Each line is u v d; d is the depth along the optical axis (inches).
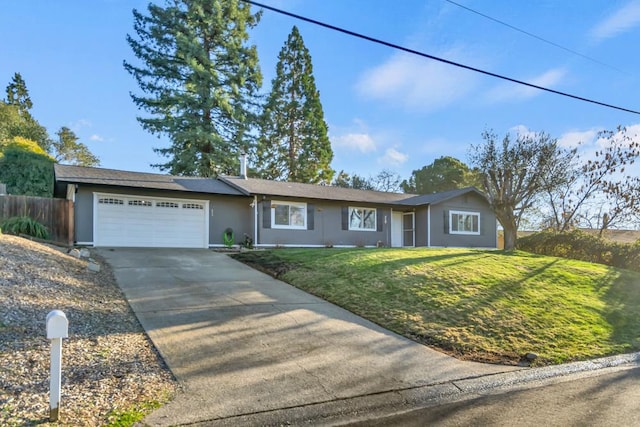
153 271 387.9
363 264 404.5
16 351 165.2
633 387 177.9
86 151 1467.8
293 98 1310.3
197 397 148.3
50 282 273.0
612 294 354.9
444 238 797.9
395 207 783.7
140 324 230.1
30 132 1184.2
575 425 137.3
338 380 171.8
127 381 155.6
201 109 1017.5
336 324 254.2
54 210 499.8
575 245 599.5
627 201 716.0
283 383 165.2
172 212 600.4
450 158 1612.9
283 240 652.7
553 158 660.1
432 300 298.0
